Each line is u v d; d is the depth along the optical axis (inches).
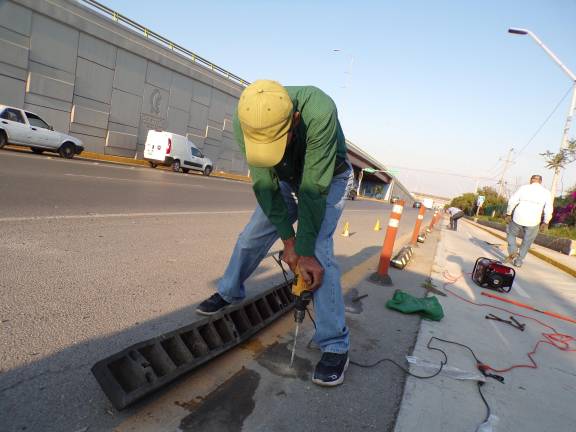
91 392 69.8
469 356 108.6
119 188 347.9
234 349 92.0
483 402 85.0
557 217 628.1
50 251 145.6
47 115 635.5
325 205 77.9
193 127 959.0
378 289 163.8
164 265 152.2
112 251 159.2
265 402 73.7
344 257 229.8
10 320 90.7
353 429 69.7
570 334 145.0
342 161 87.9
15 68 580.7
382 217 713.6
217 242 207.3
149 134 758.5
